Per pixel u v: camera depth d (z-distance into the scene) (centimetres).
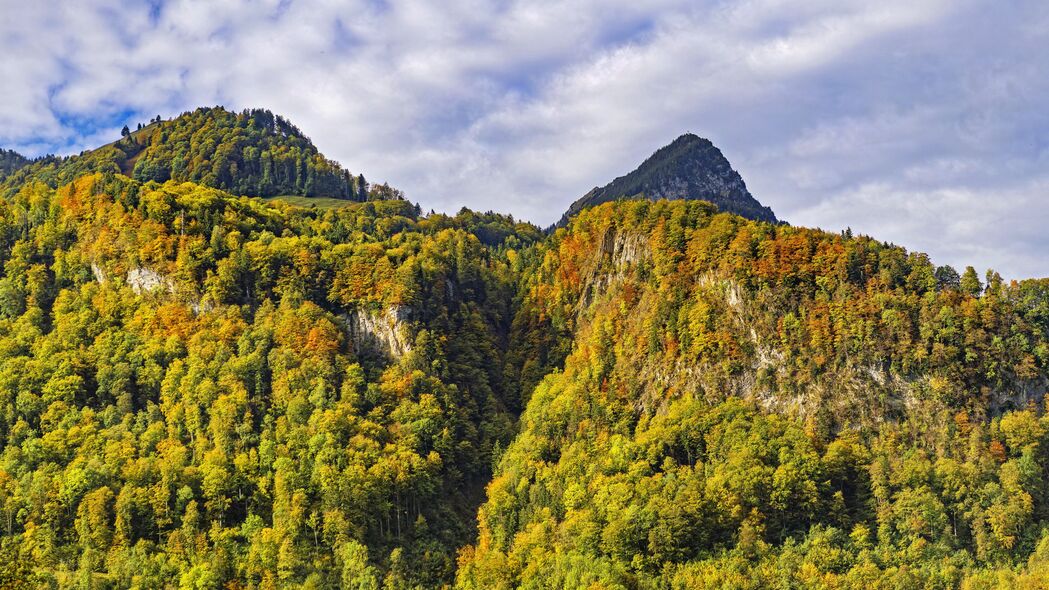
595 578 17700
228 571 18675
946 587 17112
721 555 18200
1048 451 19512
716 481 19312
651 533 18450
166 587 18200
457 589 18962
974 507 18512
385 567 19212
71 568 18538
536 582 18338
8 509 19325
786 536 18688
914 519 18300
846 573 17575
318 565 18775
